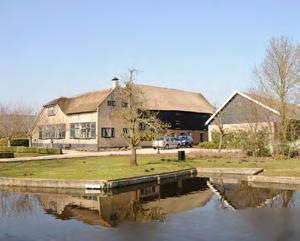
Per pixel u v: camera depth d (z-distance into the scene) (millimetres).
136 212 15039
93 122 46312
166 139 45969
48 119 54625
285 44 35094
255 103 36875
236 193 19000
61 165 27406
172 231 12281
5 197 18109
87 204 16547
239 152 35062
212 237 11555
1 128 50219
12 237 11828
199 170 26688
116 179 20188
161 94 56094
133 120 25969
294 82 34594
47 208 15789
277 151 32562
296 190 19500
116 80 48500
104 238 11672
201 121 57281
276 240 11203
